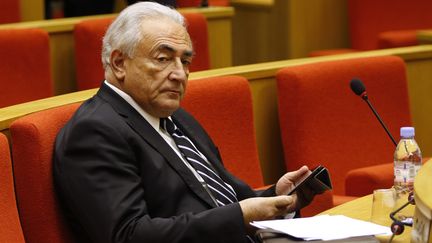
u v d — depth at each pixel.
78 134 5.93
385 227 5.57
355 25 15.00
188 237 5.69
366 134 9.27
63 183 5.89
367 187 8.50
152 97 6.25
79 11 17.47
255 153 8.45
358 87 7.11
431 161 5.97
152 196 6.05
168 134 6.56
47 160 5.93
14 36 10.61
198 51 12.05
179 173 6.18
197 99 8.00
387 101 9.45
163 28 6.24
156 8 6.33
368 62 9.39
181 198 6.14
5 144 5.52
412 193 5.86
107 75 6.36
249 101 8.41
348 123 9.13
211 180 6.47
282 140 8.95
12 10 14.11
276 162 9.27
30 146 5.87
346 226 5.55
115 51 6.27
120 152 5.94
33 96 10.74
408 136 6.67
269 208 5.84
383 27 14.97
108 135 5.95
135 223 5.70
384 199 6.06
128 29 6.23
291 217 6.64
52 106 6.77
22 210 5.95
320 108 8.93
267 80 9.15
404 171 6.64
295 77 8.80
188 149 6.54
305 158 8.81
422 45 11.29
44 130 5.96
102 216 5.72
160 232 5.67
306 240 5.29
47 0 18.53
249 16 16.09
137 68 6.21
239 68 9.20
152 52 6.20
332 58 9.80
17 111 6.50
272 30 15.69
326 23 15.62
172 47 6.22
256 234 5.81
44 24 11.55
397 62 9.59
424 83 10.57
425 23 15.05
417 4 15.02
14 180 5.94
